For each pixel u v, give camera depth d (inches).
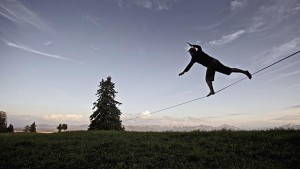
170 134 947.3
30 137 1043.9
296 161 521.7
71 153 631.2
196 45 282.4
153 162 540.1
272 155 575.8
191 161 555.2
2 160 567.2
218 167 501.4
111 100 1786.4
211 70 275.7
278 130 828.0
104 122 1708.9
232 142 724.0
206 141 744.3
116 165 512.4
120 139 840.9
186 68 291.7
